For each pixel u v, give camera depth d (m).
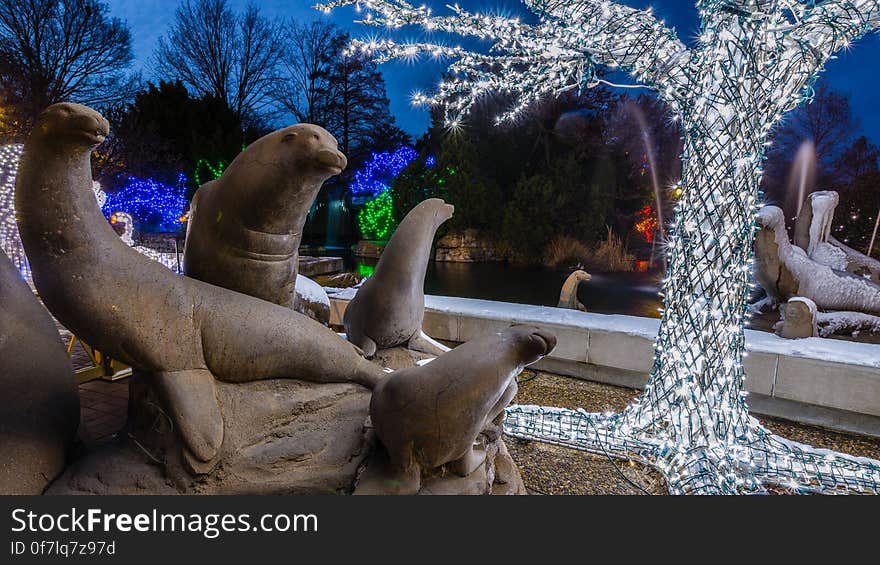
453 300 5.11
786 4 2.01
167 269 1.64
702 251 2.45
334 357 1.83
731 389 2.54
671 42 2.39
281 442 1.63
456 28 2.57
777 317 5.88
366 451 1.66
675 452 2.54
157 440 1.54
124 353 1.49
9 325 1.47
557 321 4.20
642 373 3.94
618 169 14.80
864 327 5.42
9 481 1.37
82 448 1.68
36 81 15.75
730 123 2.31
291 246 1.82
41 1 15.91
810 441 3.15
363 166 24.06
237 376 1.68
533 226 14.87
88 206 1.44
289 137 1.62
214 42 22.95
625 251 14.45
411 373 1.47
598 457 2.75
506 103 15.41
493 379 1.41
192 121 20.17
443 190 15.84
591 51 2.44
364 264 15.16
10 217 4.43
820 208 6.62
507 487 1.88
